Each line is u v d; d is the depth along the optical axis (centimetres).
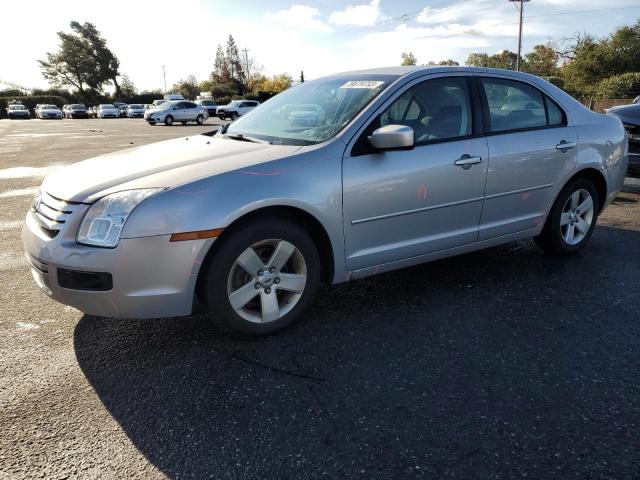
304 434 233
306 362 294
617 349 307
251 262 304
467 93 387
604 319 346
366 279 418
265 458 218
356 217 331
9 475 208
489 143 386
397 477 207
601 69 4350
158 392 265
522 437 230
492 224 402
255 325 313
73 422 242
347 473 209
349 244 334
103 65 8706
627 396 260
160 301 282
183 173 295
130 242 271
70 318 351
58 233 284
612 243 512
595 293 389
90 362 294
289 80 6544
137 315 283
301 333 328
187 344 314
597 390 266
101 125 3381
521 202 414
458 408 251
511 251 488
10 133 2448
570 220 461
